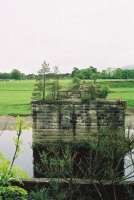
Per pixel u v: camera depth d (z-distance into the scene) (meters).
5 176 5.45
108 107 24.56
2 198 5.42
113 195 7.34
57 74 36.06
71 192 7.02
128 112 41.53
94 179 7.71
